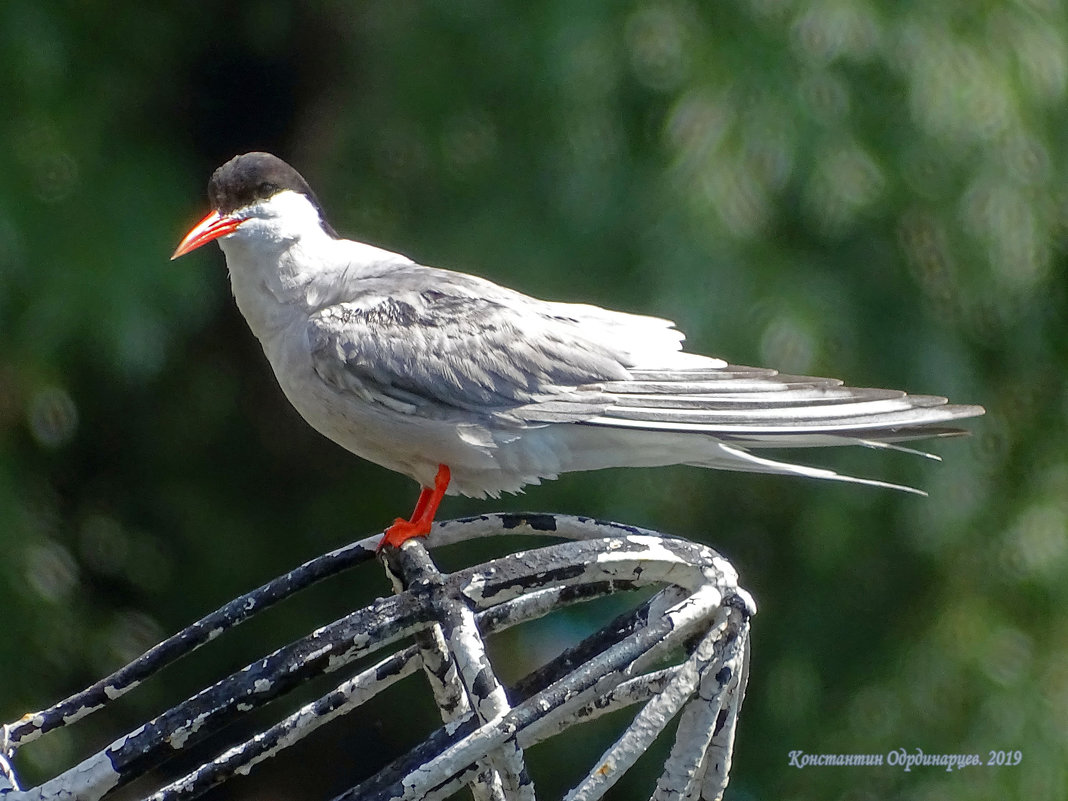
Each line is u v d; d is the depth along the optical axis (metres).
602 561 5.39
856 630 12.48
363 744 14.02
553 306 7.41
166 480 13.62
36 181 11.58
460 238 11.91
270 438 14.04
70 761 11.91
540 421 6.95
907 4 11.27
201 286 11.93
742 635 5.23
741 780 12.39
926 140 11.29
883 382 11.62
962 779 11.91
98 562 13.14
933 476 11.83
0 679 11.59
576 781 12.86
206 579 13.45
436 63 12.23
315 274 7.29
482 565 5.43
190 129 13.88
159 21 13.10
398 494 13.54
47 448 12.39
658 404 6.86
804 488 12.07
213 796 13.86
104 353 11.69
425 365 6.95
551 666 5.65
